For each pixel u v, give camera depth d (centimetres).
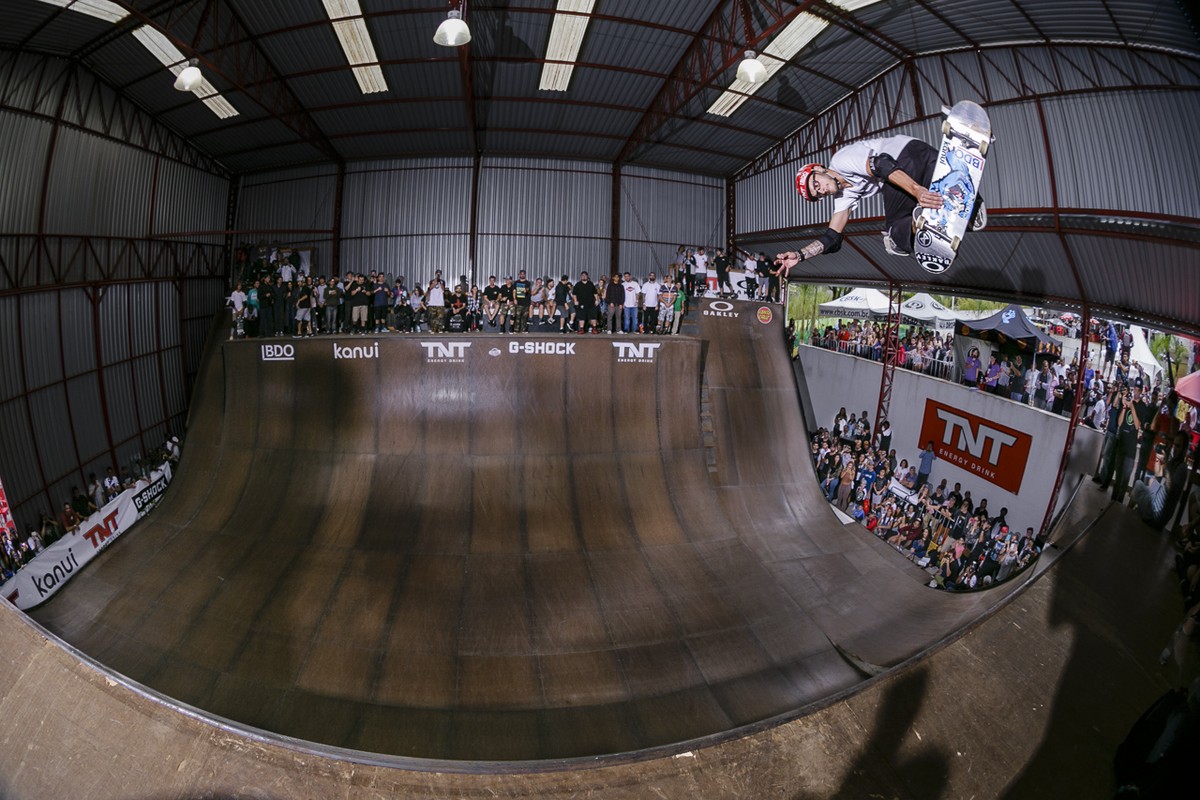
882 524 1755
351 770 382
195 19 1460
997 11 1159
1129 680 440
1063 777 381
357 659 1022
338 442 1498
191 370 2184
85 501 1602
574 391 1547
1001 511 1584
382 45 1623
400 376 1509
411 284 2338
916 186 382
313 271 2362
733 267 2352
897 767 394
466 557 1261
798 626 1195
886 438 2070
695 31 1566
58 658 478
